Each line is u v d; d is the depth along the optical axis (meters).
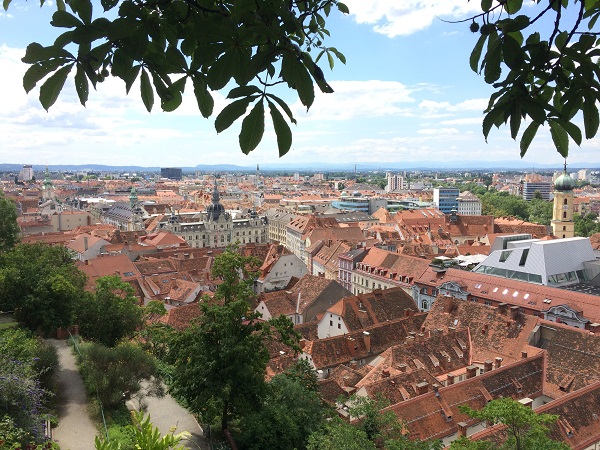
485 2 6.25
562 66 5.77
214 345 32.44
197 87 5.79
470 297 77.31
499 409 28.59
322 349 57.25
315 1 7.66
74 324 47.19
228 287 33.53
